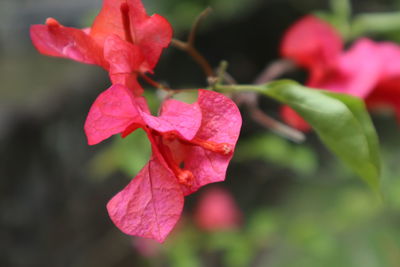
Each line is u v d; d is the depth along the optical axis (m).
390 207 0.76
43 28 0.36
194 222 0.80
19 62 1.19
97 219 1.03
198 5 0.91
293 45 0.50
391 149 0.95
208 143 0.34
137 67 0.36
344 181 0.89
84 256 1.02
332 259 0.81
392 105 0.49
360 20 0.58
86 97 1.03
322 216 0.74
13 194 0.96
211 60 1.03
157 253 0.87
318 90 0.38
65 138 1.00
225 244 0.70
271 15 0.99
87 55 0.36
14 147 0.95
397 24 0.57
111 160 0.62
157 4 0.91
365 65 0.48
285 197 0.99
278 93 0.38
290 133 0.45
